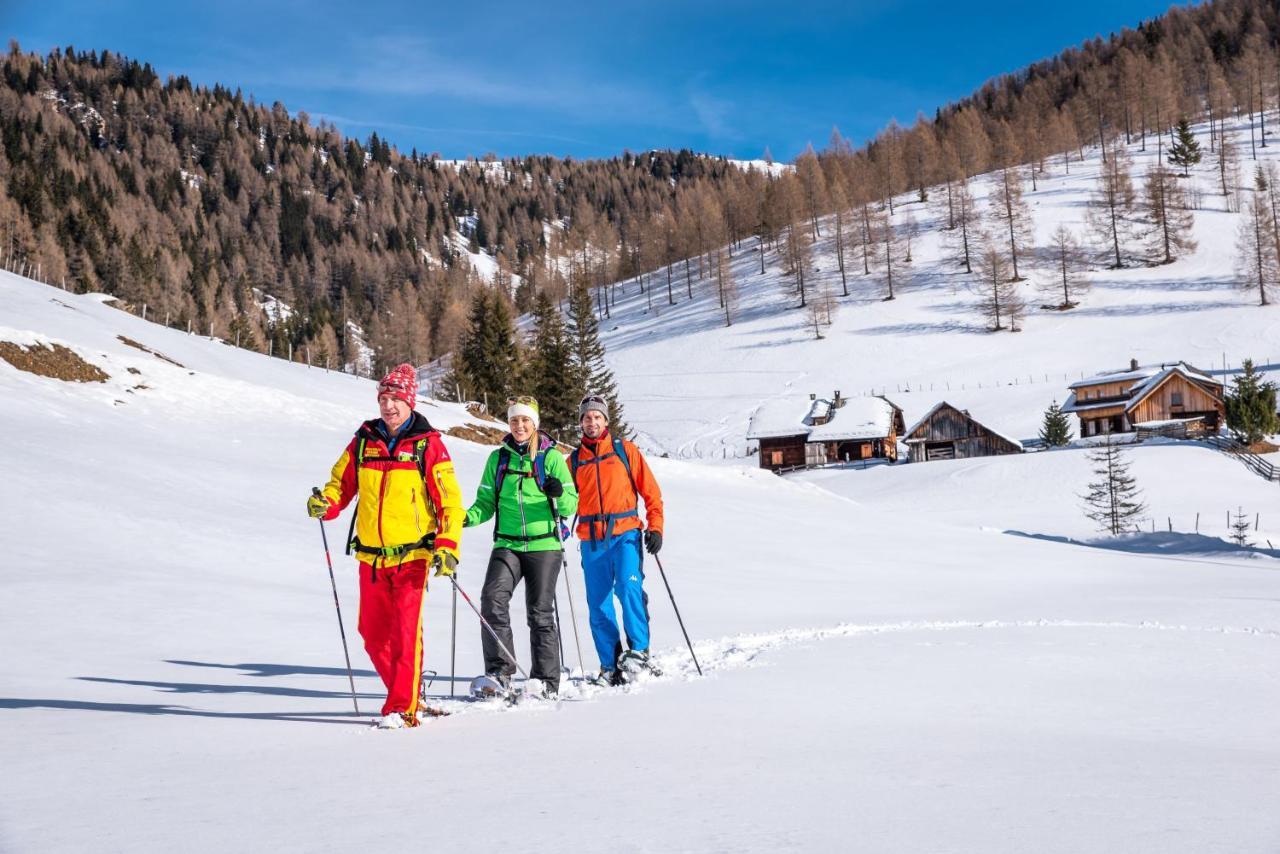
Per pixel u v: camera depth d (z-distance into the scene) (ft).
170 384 104.17
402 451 17.52
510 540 21.11
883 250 492.13
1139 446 235.20
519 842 8.06
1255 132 589.32
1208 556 112.37
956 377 344.90
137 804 9.78
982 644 27.45
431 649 29.89
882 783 10.30
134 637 28.48
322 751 13.12
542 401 225.76
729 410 353.72
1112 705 17.28
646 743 13.09
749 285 513.04
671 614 41.73
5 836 8.48
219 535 51.65
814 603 48.11
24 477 54.65
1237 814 8.75
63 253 465.88
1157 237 432.25
